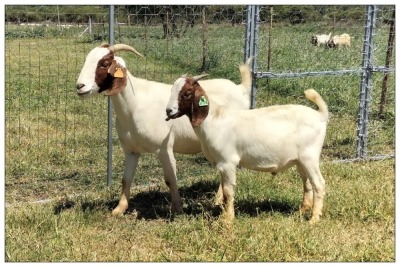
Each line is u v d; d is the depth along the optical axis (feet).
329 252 13.34
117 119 14.98
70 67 31.55
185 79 13.62
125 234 14.20
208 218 14.96
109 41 16.22
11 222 14.52
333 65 27.30
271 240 13.58
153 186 17.21
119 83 14.02
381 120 22.20
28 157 19.16
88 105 25.67
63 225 14.47
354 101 24.77
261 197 16.07
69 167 18.72
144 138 14.75
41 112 24.56
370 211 14.99
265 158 14.28
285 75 18.28
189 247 13.51
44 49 27.20
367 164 19.17
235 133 14.20
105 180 17.84
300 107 14.51
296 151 14.35
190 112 13.75
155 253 13.51
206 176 17.89
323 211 14.98
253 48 17.87
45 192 16.98
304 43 28.76
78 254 13.34
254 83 18.06
